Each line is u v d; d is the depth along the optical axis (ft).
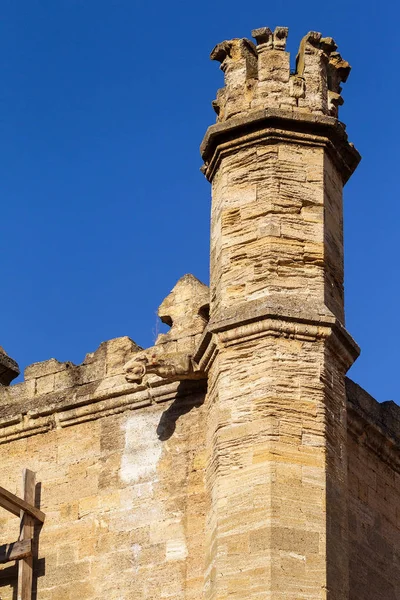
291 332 102.37
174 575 106.22
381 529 113.70
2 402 119.24
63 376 117.80
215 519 99.81
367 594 109.91
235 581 96.78
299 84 109.29
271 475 98.53
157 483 109.91
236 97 110.01
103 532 110.63
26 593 110.83
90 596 108.99
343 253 108.68
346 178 111.55
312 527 97.71
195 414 110.32
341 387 104.01
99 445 113.91
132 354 115.65
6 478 116.98
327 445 100.63
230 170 108.68
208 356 106.01
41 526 113.50
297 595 95.66
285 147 108.06
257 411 100.73
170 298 115.14
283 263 104.73
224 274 105.91
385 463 116.57
